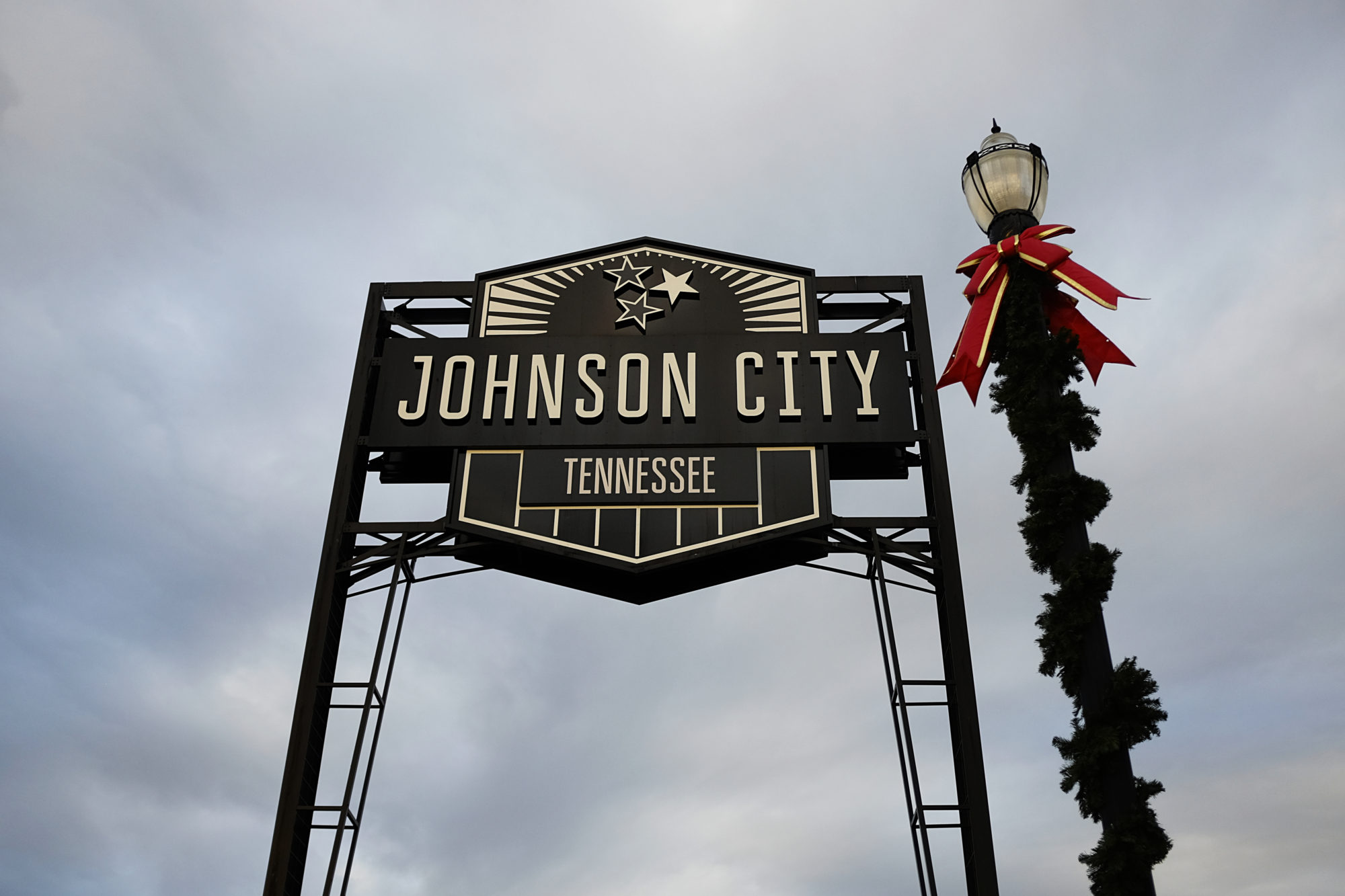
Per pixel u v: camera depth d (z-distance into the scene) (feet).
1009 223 45.78
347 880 52.21
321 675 56.65
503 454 61.77
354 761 53.83
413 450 62.80
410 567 59.98
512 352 64.85
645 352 64.59
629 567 58.34
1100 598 35.76
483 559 60.95
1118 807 33.63
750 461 61.21
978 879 51.13
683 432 61.98
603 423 62.39
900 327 68.80
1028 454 39.22
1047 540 37.47
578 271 67.87
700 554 58.54
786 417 62.34
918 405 64.85
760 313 66.23
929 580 58.95
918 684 55.67
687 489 60.39
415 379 64.13
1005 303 44.27
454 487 60.75
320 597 58.03
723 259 68.13
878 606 57.93
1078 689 35.58
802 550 60.44
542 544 58.80
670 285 67.05
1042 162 47.32
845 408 62.75
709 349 64.54
